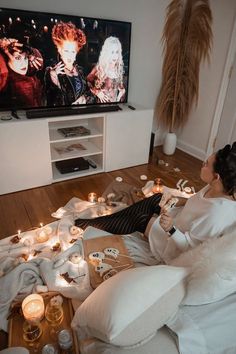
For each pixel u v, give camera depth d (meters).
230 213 1.05
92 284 1.15
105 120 2.41
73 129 2.53
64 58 2.17
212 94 2.82
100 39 2.28
